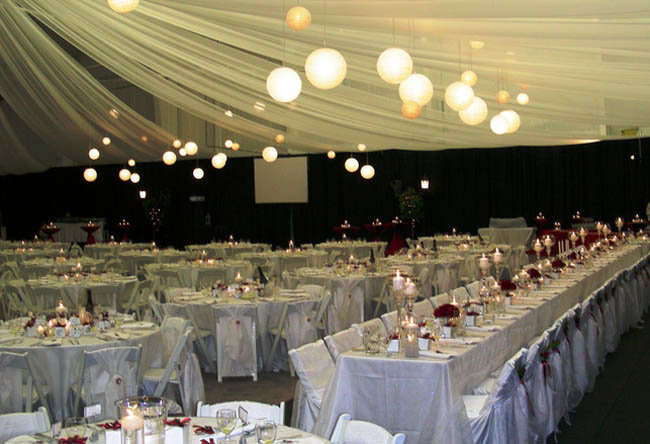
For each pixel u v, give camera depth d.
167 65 9.12
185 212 22.31
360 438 3.30
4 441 3.44
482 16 5.16
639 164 17.72
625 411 5.93
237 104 10.88
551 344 5.41
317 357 5.01
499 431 4.38
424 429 4.41
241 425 3.35
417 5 5.14
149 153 16.84
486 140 13.81
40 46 10.57
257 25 6.91
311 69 4.05
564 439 5.27
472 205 19.55
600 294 7.56
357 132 12.98
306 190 19.80
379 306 9.94
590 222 17.22
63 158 23.84
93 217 23.52
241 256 14.07
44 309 9.72
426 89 5.11
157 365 6.11
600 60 7.02
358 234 20.42
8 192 25.22
